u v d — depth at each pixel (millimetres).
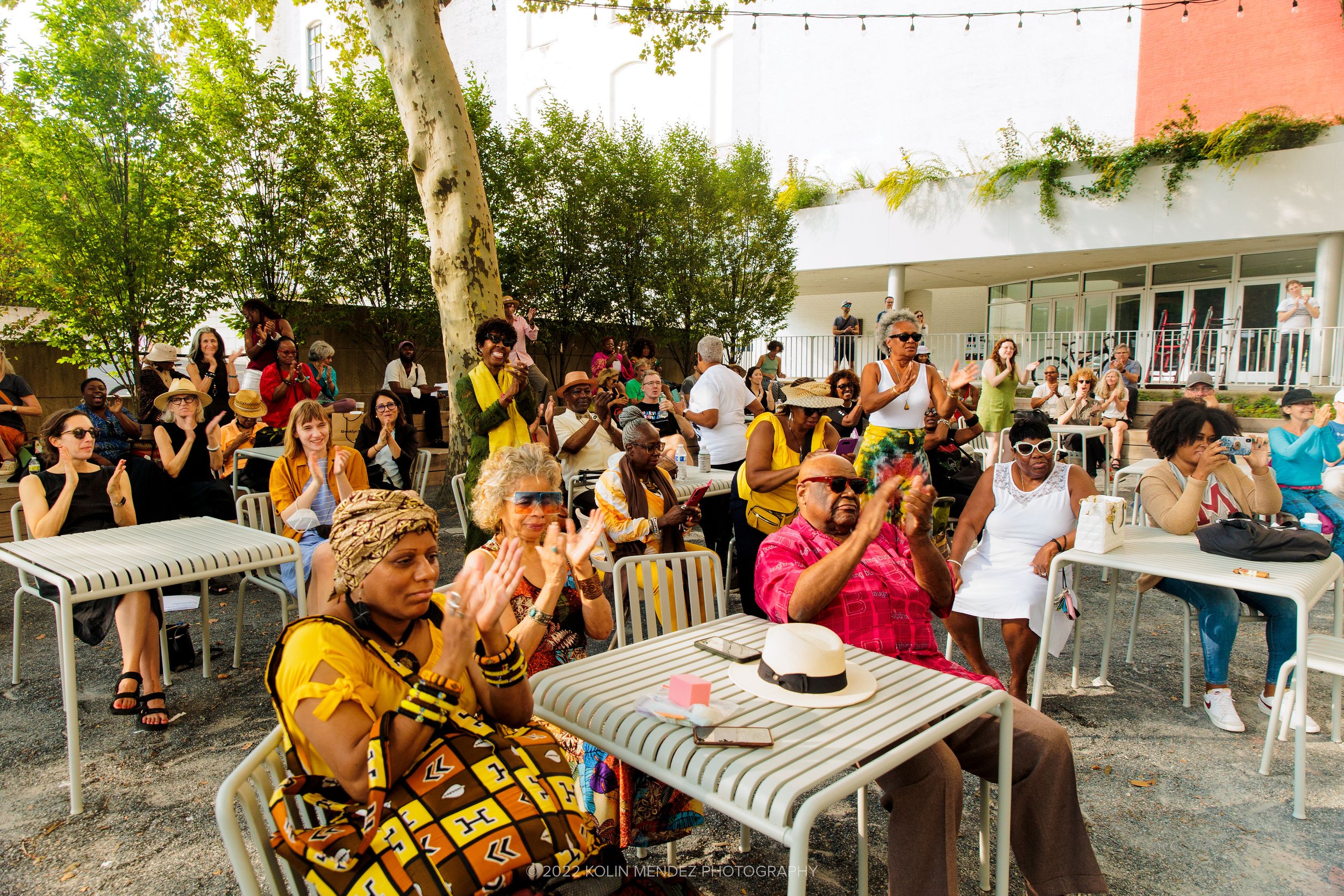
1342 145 12922
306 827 1651
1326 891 2457
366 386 11812
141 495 4375
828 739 1769
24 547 3338
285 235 10500
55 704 3754
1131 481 9766
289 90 10727
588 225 13805
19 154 8094
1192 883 2496
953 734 2268
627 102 21375
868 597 2561
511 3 22828
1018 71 16766
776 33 19469
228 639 4684
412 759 1539
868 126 18547
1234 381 13820
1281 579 3033
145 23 8727
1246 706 3840
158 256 8789
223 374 7742
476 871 1478
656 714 1866
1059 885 2201
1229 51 14695
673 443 5996
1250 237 13695
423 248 11523
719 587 3068
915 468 4711
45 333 8648
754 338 16016
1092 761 3289
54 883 2457
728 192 15320
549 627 2574
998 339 17406
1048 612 3408
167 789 3010
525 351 10656
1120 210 14656
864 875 2373
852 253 17203
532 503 2453
